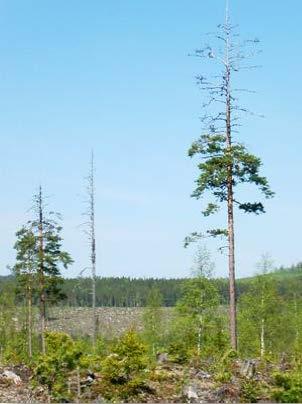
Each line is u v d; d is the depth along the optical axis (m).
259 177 37.25
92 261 46.94
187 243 37.56
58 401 24.20
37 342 65.69
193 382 26.12
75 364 25.91
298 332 62.31
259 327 61.31
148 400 24.17
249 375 27.09
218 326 56.38
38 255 51.84
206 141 37.75
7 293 76.88
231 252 37.62
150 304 77.25
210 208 37.09
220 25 37.94
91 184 46.84
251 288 62.75
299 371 27.42
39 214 52.47
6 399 24.28
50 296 53.28
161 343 73.19
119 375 25.62
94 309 47.53
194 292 56.56
